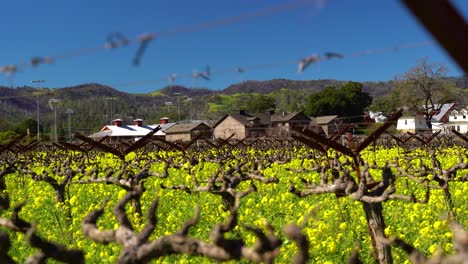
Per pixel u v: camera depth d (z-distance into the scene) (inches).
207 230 332.8
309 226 322.0
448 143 1106.1
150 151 1153.4
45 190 556.7
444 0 36.2
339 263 263.6
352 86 2837.1
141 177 382.9
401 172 376.8
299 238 106.4
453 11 36.4
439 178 354.6
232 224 115.7
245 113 2866.6
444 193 359.9
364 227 316.8
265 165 641.0
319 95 2898.6
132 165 630.5
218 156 777.6
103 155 1063.0
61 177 570.9
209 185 320.5
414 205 318.3
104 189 527.8
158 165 757.9
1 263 136.4
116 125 3531.0
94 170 475.2
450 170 364.2
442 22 36.5
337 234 289.3
